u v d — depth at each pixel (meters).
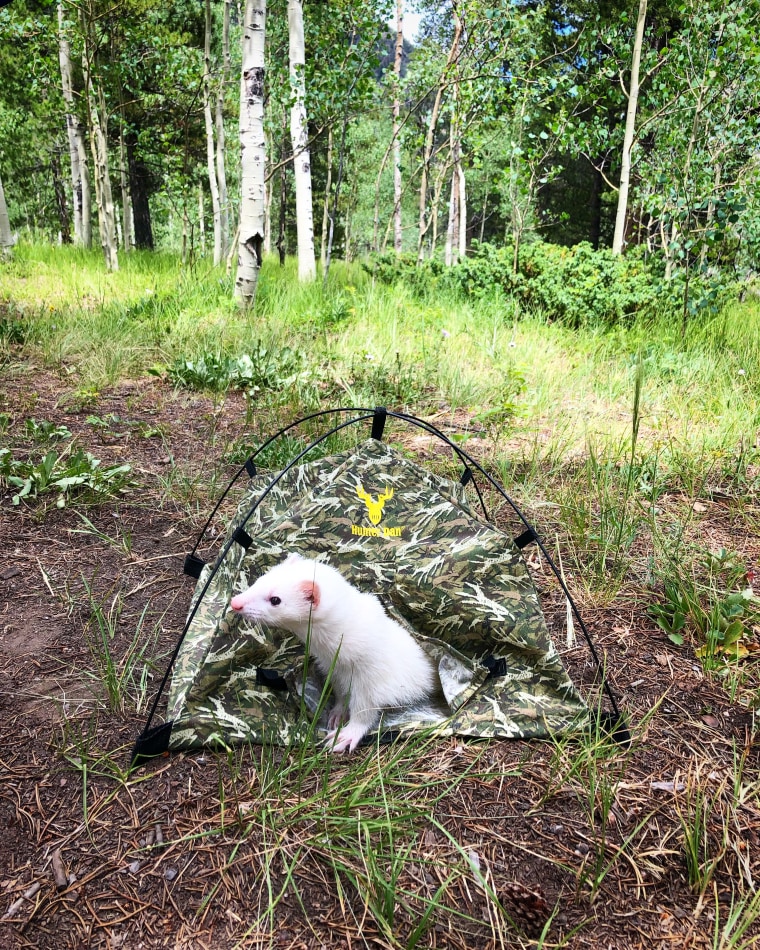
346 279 3.31
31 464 1.00
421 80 3.38
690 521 0.96
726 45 2.18
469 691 0.59
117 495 0.99
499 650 0.60
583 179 5.98
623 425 1.33
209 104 3.96
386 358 1.72
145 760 0.53
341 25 2.87
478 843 0.48
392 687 0.56
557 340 2.02
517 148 2.58
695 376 1.64
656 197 2.37
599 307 2.23
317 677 0.60
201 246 4.15
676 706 0.62
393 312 2.18
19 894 0.43
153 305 2.09
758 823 0.50
